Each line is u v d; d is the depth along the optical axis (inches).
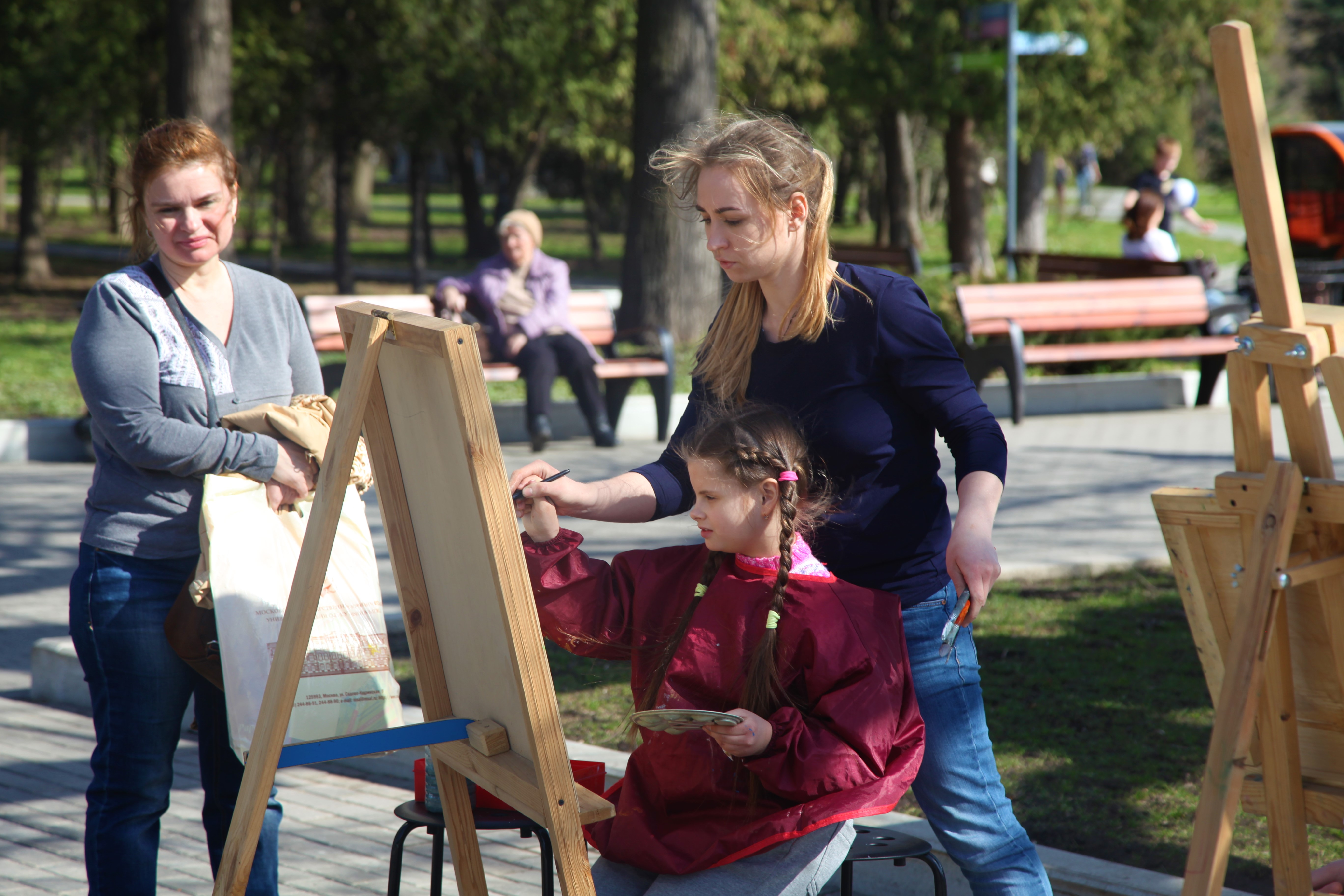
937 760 156.2
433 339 126.6
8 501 514.9
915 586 155.6
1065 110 1219.9
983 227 1314.0
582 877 129.1
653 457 574.6
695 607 145.4
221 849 188.2
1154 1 1229.1
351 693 165.9
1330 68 2546.8
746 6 1251.2
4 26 1149.1
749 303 158.9
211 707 184.4
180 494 173.0
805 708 138.6
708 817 140.2
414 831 248.8
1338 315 128.5
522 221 588.1
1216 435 618.8
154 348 172.6
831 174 152.3
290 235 2290.8
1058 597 371.9
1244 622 124.6
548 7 1182.3
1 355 894.4
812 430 154.0
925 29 1159.6
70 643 326.6
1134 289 689.0
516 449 602.5
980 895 160.1
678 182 155.7
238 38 1109.7
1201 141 3467.0
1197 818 124.6
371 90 1186.6
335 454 138.4
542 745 127.3
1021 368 645.9
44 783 269.9
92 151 2320.4
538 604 148.8
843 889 158.1
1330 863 162.6
